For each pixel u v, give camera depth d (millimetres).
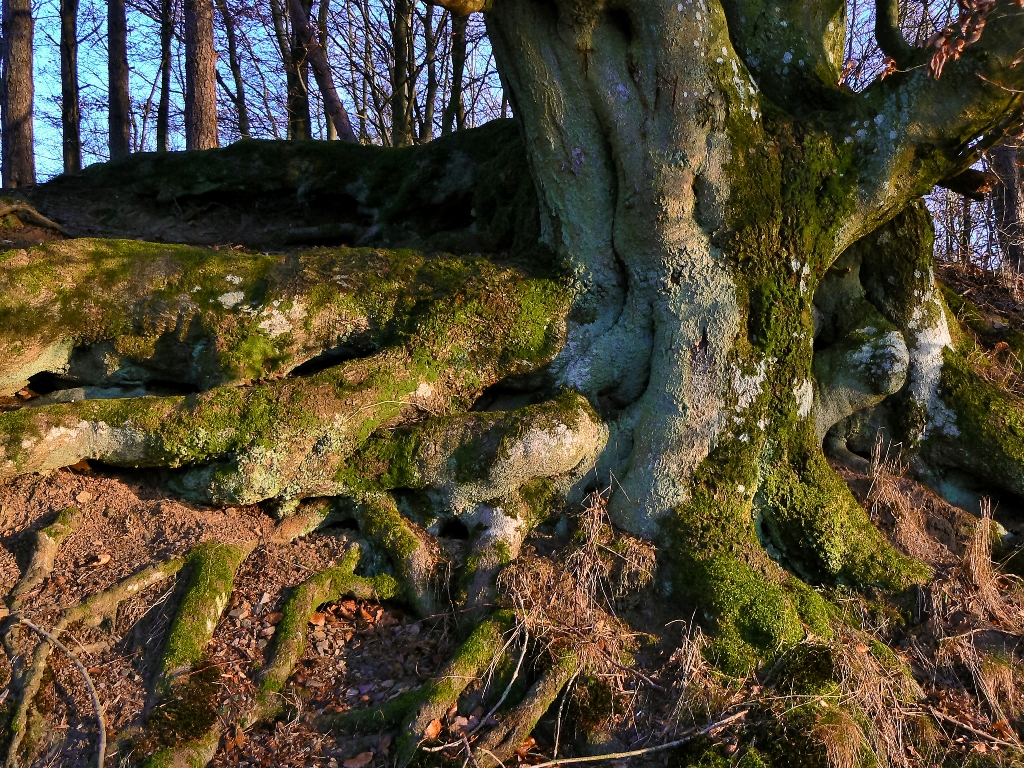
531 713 3584
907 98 4727
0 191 8156
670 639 4113
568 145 4742
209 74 10547
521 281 4879
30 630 3502
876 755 3590
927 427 5664
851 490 5344
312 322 4691
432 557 4355
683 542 4406
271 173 8109
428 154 7562
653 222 4582
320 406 4371
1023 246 8984
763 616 4035
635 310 4836
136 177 8383
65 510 4008
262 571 4145
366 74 15727
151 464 4289
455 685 3639
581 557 4285
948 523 5285
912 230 5746
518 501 4578
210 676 3557
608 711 3686
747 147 4582
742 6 5262
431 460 4504
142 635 3699
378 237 7473
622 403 5023
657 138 4477
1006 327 6992
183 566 3945
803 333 4836
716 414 4621
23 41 11930
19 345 4293
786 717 3621
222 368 4539
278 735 3484
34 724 3240
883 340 5348
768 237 4668
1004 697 4070
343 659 3928
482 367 4824
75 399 4543
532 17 4539
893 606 4543
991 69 4484
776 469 4750
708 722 3639
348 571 4242
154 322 4539
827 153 4805
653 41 4406
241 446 4270
